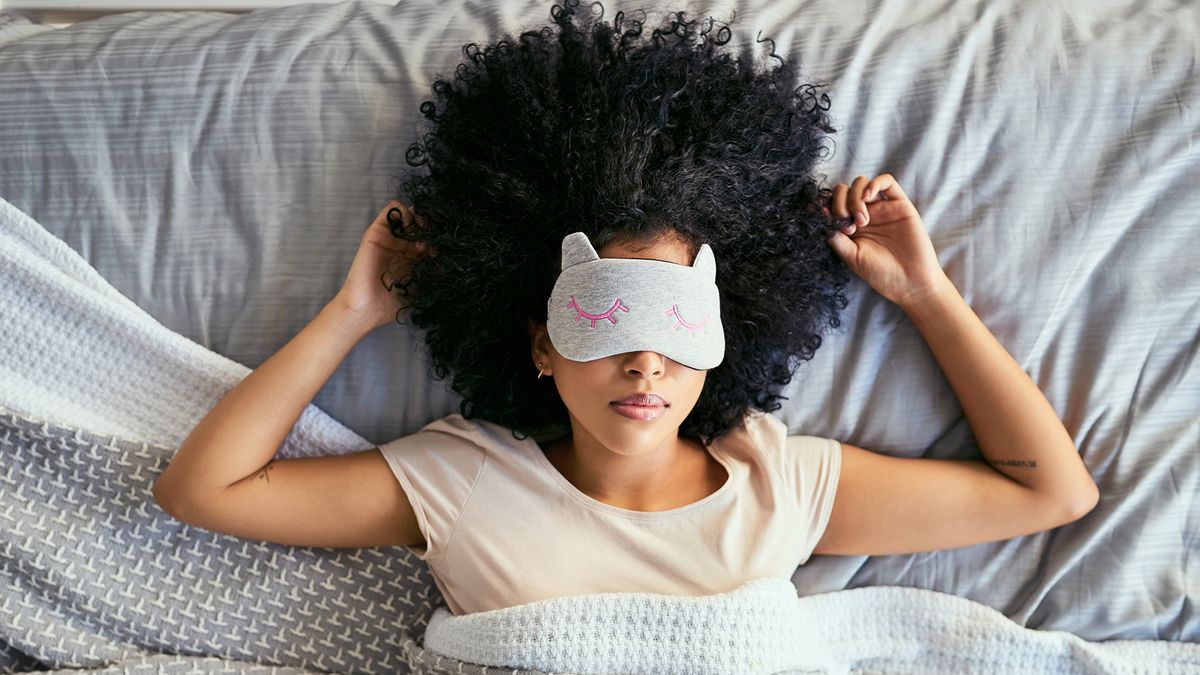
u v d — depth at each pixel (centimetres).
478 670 90
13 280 97
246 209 100
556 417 100
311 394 95
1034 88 98
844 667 99
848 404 102
